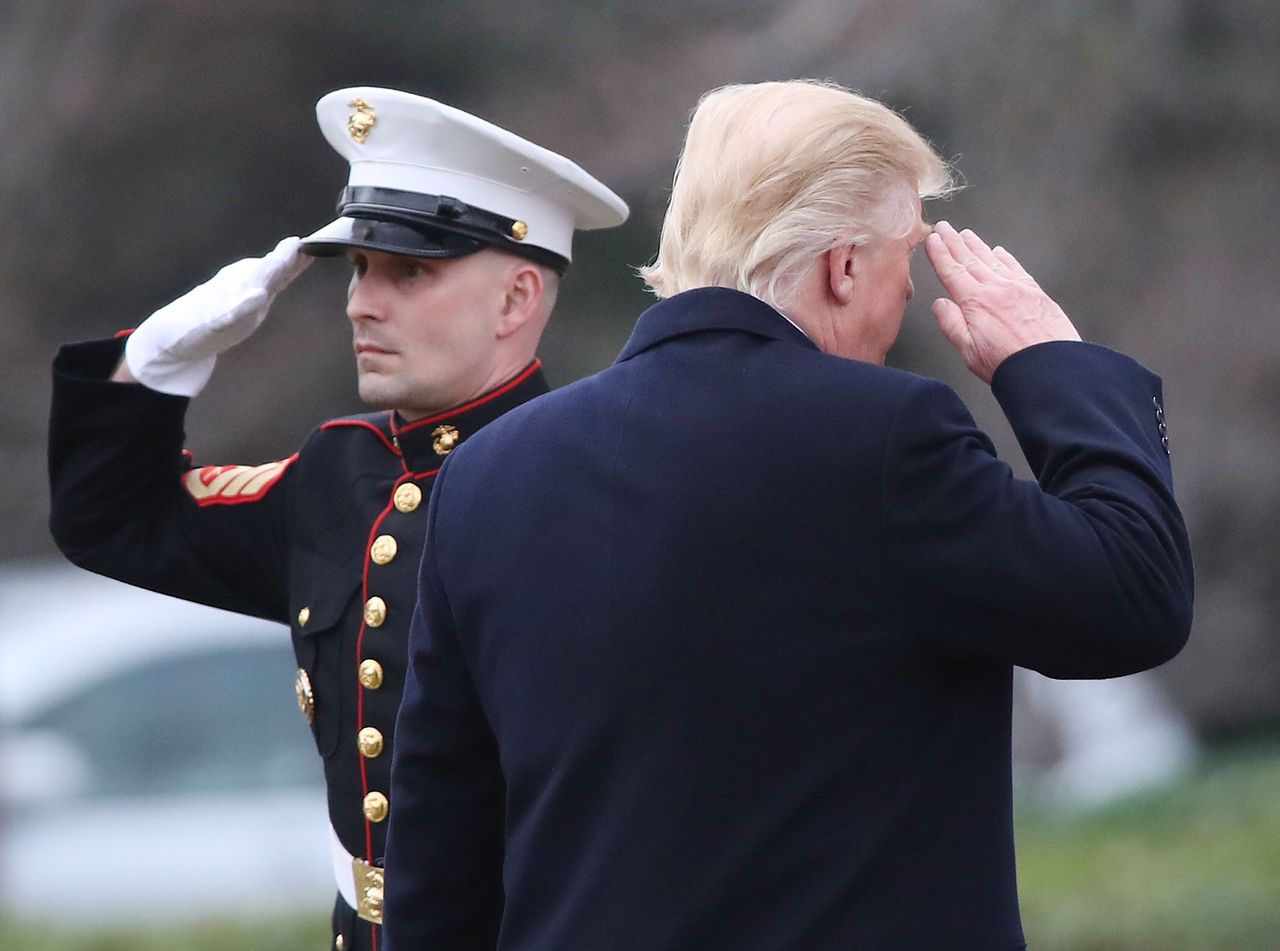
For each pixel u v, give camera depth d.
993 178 38.91
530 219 10.64
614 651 7.49
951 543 7.15
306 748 27.64
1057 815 31.55
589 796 7.56
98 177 57.34
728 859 7.24
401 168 10.51
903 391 7.36
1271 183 48.81
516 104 55.03
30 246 56.84
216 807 26.69
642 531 7.52
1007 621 7.15
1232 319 49.00
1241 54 48.44
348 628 10.50
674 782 7.33
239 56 57.84
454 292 10.45
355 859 10.46
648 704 7.40
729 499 7.39
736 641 7.31
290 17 57.81
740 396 7.56
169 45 56.84
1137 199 46.34
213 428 58.41
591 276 54.88
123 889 25.88
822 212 7.72
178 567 11.27
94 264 58.12
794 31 42.59
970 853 7.30
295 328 59.84
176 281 59.78
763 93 8.01
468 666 8.12
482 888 8.34
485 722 8.23
